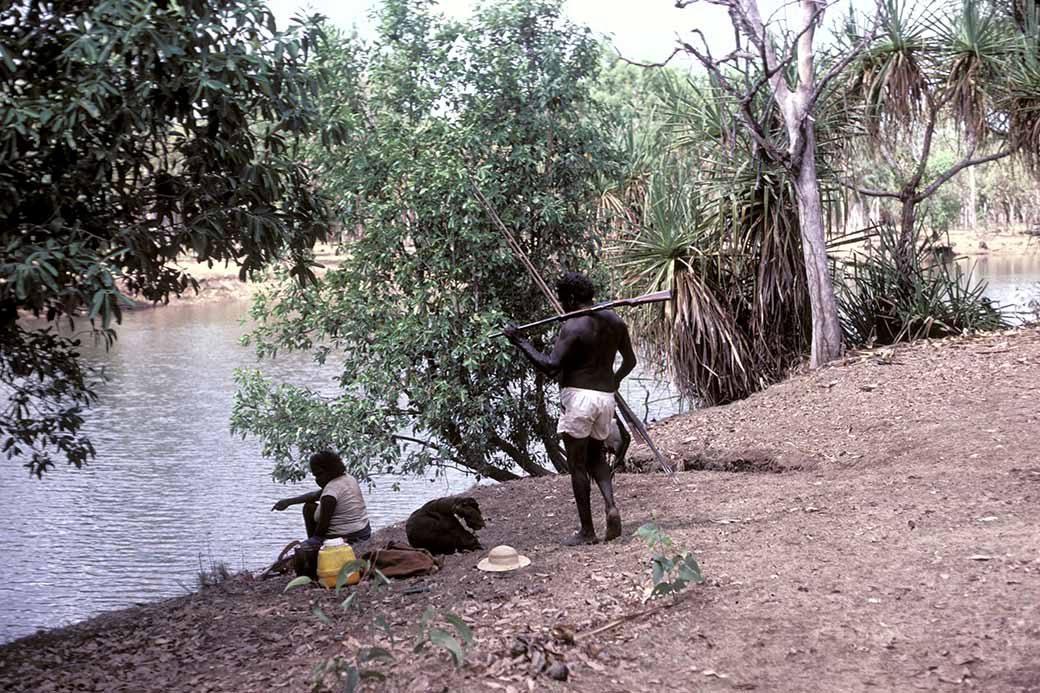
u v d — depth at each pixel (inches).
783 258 510.3
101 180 257.0
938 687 153.6
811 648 171.8
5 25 247.4
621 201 602.9
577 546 262.4
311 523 303.3
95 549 552.4
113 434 901.8
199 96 239.1
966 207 2290.8
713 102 556.4
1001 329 524.7
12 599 466.6
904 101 532.4
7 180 239.1
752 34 456.8
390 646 191.3
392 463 593.0
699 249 525.3
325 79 287.6
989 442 330.0
